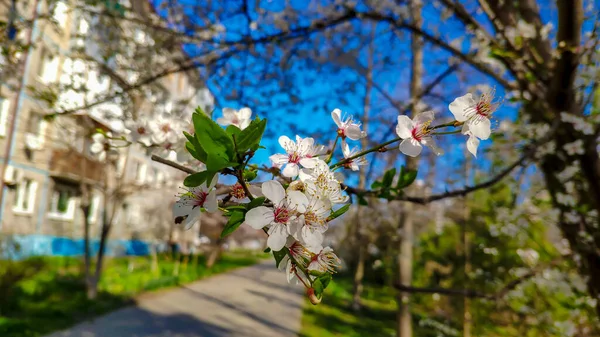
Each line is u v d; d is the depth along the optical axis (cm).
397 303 678
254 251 3438
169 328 820
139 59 443
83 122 519
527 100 299
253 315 1051
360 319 1193
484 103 101
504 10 290
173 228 1767
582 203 324
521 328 430
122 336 718
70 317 778
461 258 841
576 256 296
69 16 428
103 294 1024
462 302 721
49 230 1373
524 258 486
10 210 1167
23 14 333
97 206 1619
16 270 840
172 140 175
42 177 1300
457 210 745
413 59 564
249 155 80
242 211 85
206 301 1166
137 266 1543
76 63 468
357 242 856
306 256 88
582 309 329
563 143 297
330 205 88
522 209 370
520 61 277
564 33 248
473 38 313
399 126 103
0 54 290
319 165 94
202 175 78
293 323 1018
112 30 427
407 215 697
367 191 158
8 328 654
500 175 220
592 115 279
